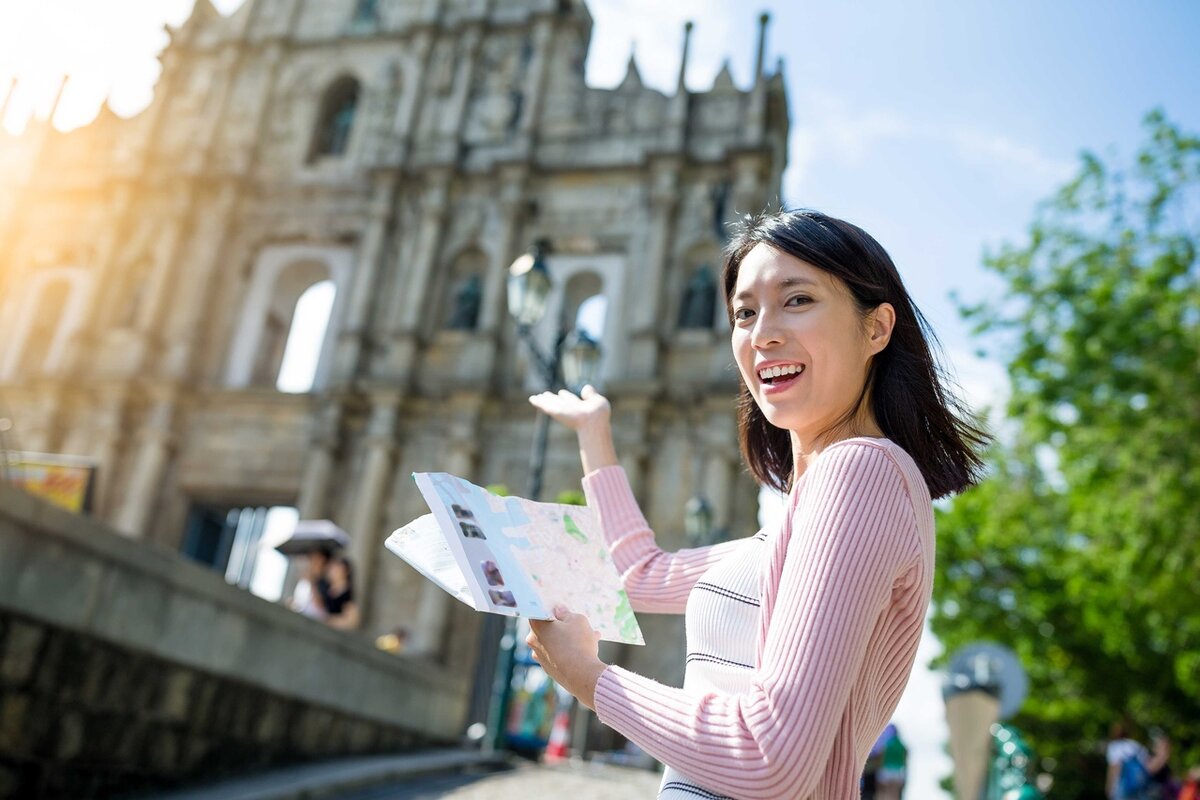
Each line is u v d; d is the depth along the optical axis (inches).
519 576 71.7
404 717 549.3
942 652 1070.4
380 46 1316.4
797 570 63.4
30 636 275.0
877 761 598.2
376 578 1037.8
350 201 1234.6
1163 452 773.3
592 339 589.9
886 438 75.3
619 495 100.7
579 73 1246.9
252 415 1135.6
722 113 1182.3
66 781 295.0
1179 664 889.5
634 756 740.0
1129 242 866.1
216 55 1346.0
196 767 360.5
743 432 99.0
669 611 93.5
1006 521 1004.6
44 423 1138.0
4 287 1270.9
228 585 369.1
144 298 1202.0
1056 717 1178.0
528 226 1180.5
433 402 1092.5
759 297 77.1
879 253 78.0
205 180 1251.8
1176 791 658.2
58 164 1318.9
